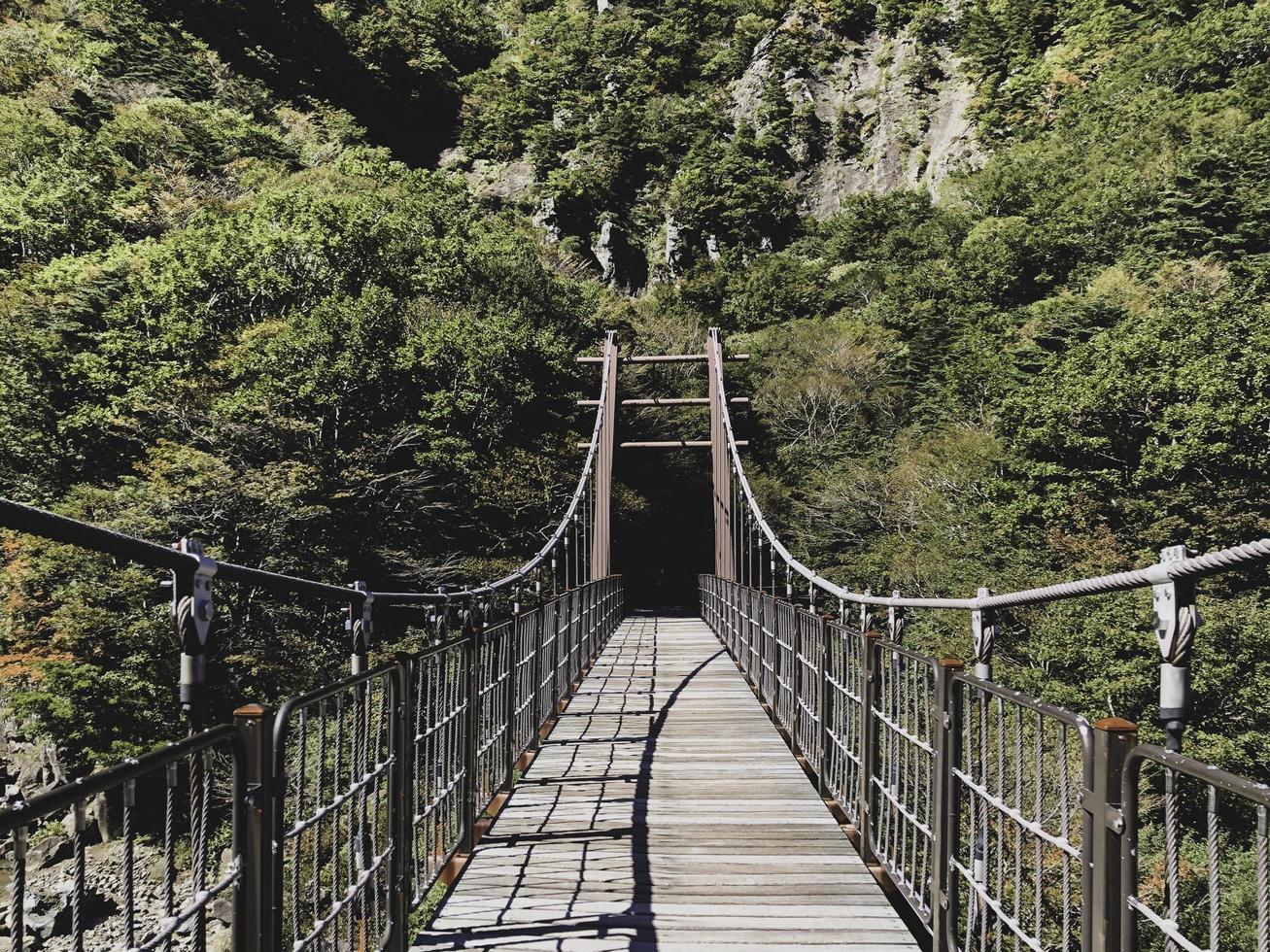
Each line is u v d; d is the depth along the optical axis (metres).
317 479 17.50
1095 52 55.94
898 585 20.17
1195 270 25.67
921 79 68.69
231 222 25.77
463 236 33.25
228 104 47.28
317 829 1.96
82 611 12.62
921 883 2.92
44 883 9.80
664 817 4.52
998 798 2.18
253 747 1.67
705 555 31.45
